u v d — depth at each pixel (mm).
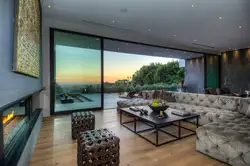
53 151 2291
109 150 1729
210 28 5215
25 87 1843
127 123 3754
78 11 3984
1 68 1062
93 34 5324
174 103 4559
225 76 9555
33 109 3219
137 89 8742
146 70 9539
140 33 5754
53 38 4613
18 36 1364
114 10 3914
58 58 4723
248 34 5895
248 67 8398
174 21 4621
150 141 2637
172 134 3004
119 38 5977
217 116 3131
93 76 5363
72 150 2328
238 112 3318
